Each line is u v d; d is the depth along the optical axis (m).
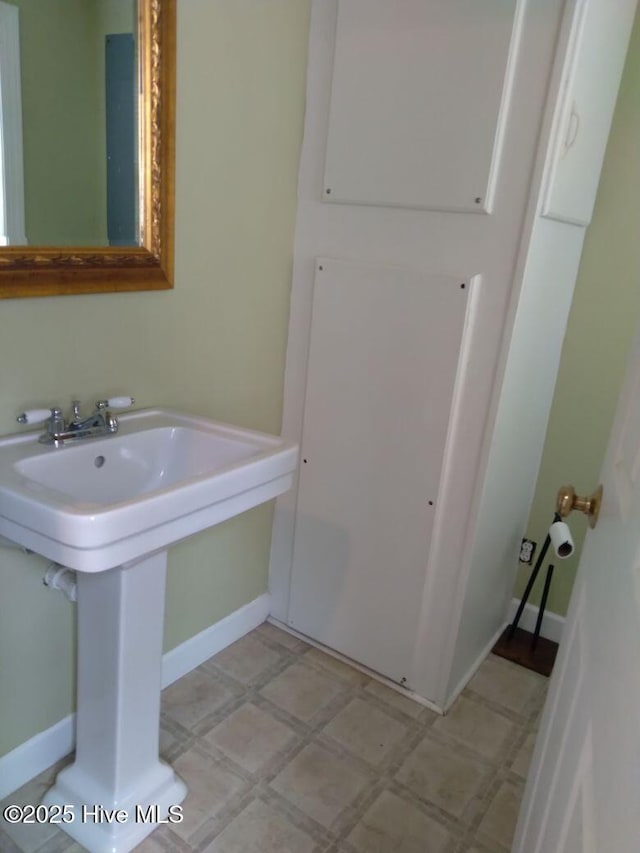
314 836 1.48
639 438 0.83
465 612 1.86
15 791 1.50
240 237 1.71
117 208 1.37
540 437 2.09
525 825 1.09
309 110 1.79
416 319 1.70
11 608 1.39
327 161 1.77
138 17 1.31
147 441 1.42
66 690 1.57
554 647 2.23
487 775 1.69
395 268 1.71
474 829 1.53
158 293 1.52
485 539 1.84
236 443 1.39
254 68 1.61
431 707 1.92
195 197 1.55
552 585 2.25
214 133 1.56
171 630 1.87
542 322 1.79
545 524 2.21
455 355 1.66
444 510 1.79
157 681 1.44
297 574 2.13
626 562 0.74
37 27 1.17
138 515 1.01
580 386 2.07
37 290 1.24
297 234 1.90
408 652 1.93
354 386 1.85
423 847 1.48
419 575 1.86
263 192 1.75
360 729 1.81
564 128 1.48
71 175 1.28
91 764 1.44
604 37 1.55
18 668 1.44
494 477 1.77
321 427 1.95
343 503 1.96
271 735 1.76
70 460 1.26
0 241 1.19
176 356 1.62
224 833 1.46
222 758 1.67
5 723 1.45
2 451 1.21
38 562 1.41
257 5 1.57
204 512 1.16
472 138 1.54
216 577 1.99
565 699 0.96
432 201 1.63
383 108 1.65
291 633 2.20
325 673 2.03
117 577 1.26
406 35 1.58
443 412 1.71
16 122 1.18
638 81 1.81
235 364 1.81
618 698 0.64
